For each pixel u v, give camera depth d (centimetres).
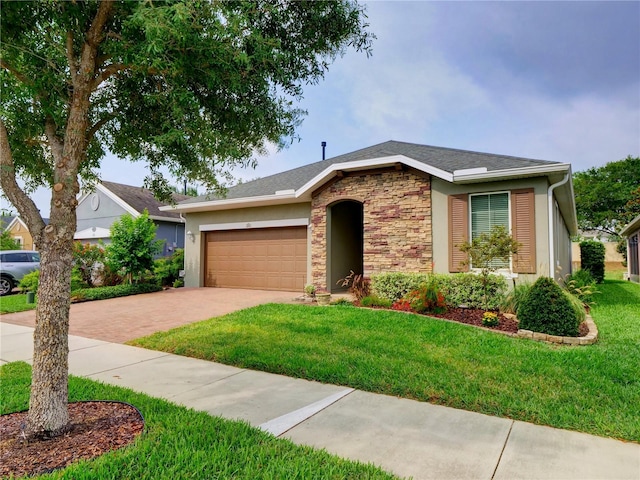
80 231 2208
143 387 503
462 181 1019
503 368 543
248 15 405
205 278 1688
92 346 736
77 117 367
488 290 920
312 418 404
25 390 494
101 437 358
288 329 779
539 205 957
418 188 1112
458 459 321
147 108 478
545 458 323
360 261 1617
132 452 321
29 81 361
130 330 869
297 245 1442
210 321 888
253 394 475
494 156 1141
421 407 432
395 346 650
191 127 412
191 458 315
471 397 445
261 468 303
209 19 360
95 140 524
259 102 487
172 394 477
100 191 2139
